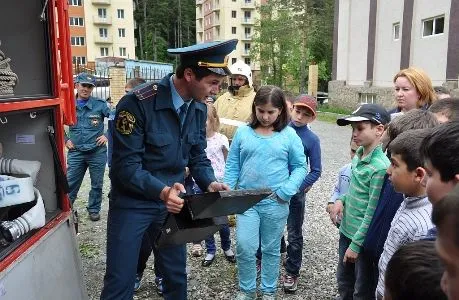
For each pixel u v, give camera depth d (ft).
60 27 7.73
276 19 111.86
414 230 5.61
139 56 232.53
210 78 7.14
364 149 8.23
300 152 9.72
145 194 7.11
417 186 5.71
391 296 3.53
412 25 53.88
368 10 65.26
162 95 7.35
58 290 7.22
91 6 182.29
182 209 7.18
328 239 14.87
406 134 5.84
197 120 8.09
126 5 187.01
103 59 96.78
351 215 8.50
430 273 3.26
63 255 7.50
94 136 16.06
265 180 9.47
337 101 74.59
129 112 7.18
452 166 3.91
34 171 7.40
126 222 7.49
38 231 6.92
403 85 10.85
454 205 2.31
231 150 10.13
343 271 9.02
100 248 13.74
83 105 15.97
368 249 7.57
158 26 234.99
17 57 7.31
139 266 10.07
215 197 6.16
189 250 13.55
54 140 7.64
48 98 7.31
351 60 71.05
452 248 2.30
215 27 226.38
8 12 7.27
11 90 6.75
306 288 11.30
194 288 11.14
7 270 5.82
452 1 46.19
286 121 9.69
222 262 12.74
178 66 7.38
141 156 7.38
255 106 9.55
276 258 9.93
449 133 4.04
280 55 110.32
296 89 108.27
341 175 9.68
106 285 7.62
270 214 9.54
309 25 110.11
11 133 7.70
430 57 50.67
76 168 16.10
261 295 10.69
